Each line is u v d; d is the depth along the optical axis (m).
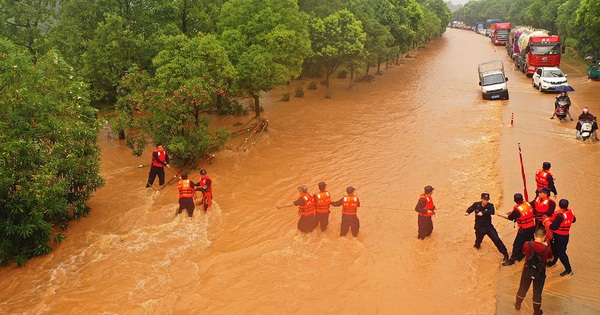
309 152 18.84
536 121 21.97
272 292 9.12
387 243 10.97
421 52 62.03
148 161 18.27
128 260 10.59
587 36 41.62
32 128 10.92
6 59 10.93
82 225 12.53
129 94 17.39
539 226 9.57
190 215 12.75
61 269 10.32
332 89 34.75
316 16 34.59
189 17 26.92
